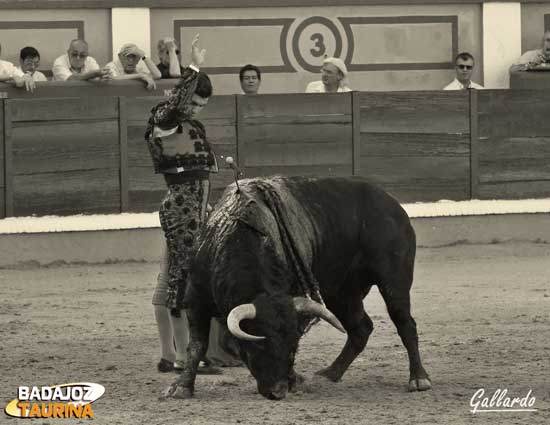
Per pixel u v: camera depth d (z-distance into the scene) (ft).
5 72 94.53
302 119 95.30
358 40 104.22
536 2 104.68
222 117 93.81
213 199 93.76
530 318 65.21
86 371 51.93
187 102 50.65
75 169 92.12
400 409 43.19
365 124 96.48
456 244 97.66
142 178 93.25
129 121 92.99
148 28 100.73
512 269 85.56
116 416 42.45
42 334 61.82
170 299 50.65
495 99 98.78
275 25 103.09
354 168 96.37
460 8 104.88
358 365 52.54
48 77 99.76
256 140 94.53
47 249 90.63
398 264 47.44
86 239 91.35
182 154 50.83
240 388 47.80
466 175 98.53
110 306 71.20
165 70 96.99
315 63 103.76
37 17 99.40
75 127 92.07
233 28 102.53
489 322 64.08
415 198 97.86
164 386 48.37
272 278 41.65
